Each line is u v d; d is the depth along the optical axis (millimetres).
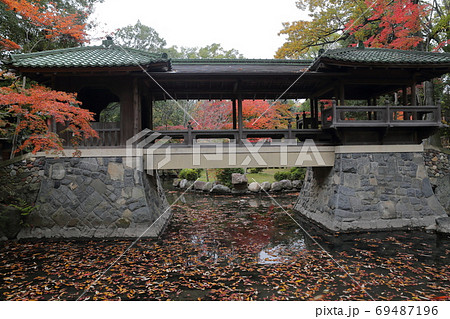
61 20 10477
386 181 7574
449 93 13711
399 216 7426
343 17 13672
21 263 5426
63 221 6887
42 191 6992
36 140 5938
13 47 9180
